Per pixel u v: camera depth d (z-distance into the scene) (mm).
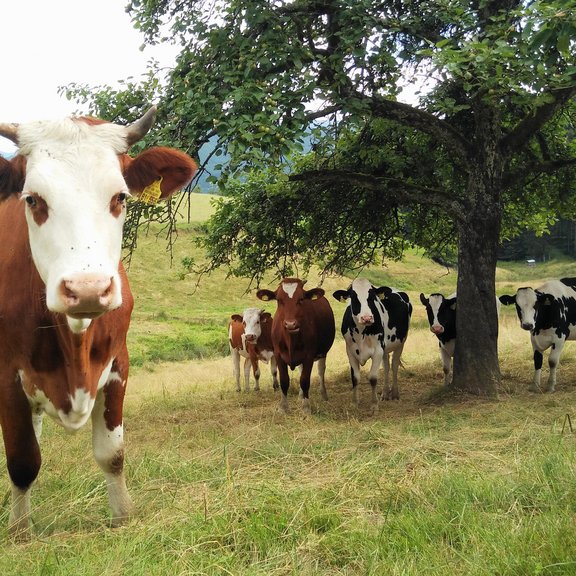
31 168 3781
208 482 5719
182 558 3961
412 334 20250
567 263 64062
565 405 8852
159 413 10555
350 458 6465
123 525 4828
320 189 10883
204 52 8461
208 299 37000
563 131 12250
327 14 9086
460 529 4297
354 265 13633
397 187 10297
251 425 8984
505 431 7375
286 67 8109
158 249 40969
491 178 10055
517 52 7855
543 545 3818
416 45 9359
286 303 9945
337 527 4344
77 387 4426
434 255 14094
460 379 10156
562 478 5012
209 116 7578
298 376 14383
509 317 23562
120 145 4102
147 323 29562
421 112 9914
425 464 5918
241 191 11297
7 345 4594
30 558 4105
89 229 3625
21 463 4734
